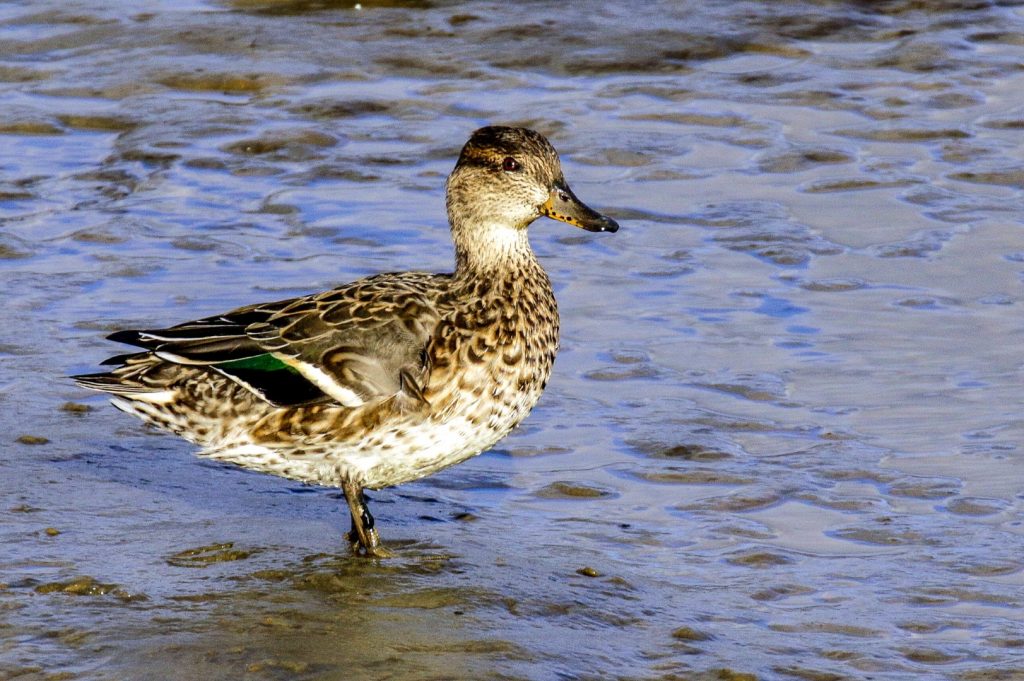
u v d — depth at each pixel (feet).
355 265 50.49
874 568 32.48
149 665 27.04
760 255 51.31
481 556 32.58
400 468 32.76
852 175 57.88
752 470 37.24
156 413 32.99
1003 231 52.85
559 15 72.08
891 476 36.91
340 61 68.08
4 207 54.75
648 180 57.62
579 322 46.55
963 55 69.97
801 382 42.47
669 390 41.91
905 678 27.86
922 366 43.37
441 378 32.24
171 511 34.30
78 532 32.76
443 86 66.54
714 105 64.90
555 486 36.52
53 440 37.65
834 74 68.13
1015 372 42.83
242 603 29.78
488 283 33.81
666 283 49.42
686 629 29.45
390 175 58.29
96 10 71.92
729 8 73.36
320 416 31.83
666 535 34.04
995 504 35.42
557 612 30.01
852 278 49.47
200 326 32.58
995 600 31.07
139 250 51.37
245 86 66.18
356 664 27.37
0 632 28.07
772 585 31.63
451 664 27.53
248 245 52.01
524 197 34.42
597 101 65.31
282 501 35.37
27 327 44.91
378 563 31.99
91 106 64.08
